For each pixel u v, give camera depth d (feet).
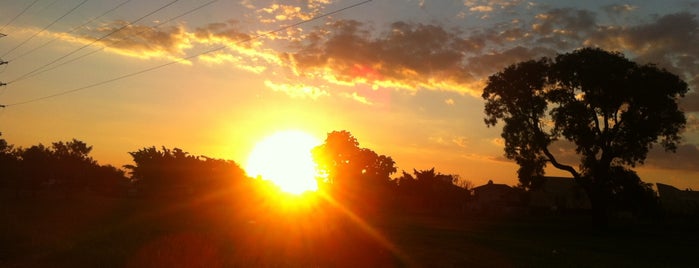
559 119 181.16
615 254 102.63
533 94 190.39
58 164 271.28
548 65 186.50
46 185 271.90
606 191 183.93
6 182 244.63
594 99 175.42
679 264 89.97
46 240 78.38
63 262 60.64
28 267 57.26
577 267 76.28
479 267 73.00
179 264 58.75
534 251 97.86
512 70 189.78
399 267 71.61
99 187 277.03
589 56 177.37
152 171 228.43
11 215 119.24
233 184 220.64
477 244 109.09
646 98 170.40
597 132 182.91
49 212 145.69
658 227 203.41
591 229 183.21
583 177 187.62
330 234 86.63
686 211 285.64
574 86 182.91
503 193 326.24
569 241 133.18
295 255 71.67
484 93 197.36
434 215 251.19
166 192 228.84
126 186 276.21
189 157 237.04
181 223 124.88
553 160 190.29
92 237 85.81
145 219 135.23
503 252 93.97
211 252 65.72
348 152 271.28
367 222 163.02
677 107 172.65
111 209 167.43
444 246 100.73
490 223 202.08
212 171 228.43
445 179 305.94
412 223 178.40
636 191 183.11
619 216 260.83
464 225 184.96
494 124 198.80
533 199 309.22
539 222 216.95
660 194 324.60
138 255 62.80
